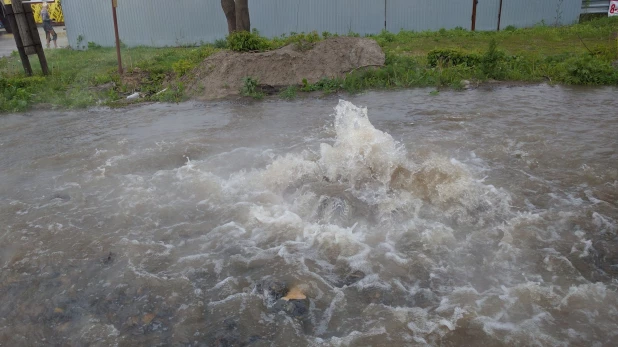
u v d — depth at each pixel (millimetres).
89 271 4301
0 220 5242
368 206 5270
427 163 6125
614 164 6094
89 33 20453
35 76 13438
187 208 5391
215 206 5402
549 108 9031
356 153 6234
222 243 4676
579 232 4602
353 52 12695
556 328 3434
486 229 4770
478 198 5336
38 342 3510
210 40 20828
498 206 5184
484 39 17781
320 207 5223
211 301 3879
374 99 10555
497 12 20531
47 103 11336
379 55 12797
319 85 11727
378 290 3939
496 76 12016
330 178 5945
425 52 15477
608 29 18047
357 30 20750
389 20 20688
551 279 3977
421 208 5203
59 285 4133
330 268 4262
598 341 3307
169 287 4043
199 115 9734
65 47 21547
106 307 3852
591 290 3768
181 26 20609
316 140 7617
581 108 8938
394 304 3783
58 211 5418
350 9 20516
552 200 5254
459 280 4035
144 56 16922
